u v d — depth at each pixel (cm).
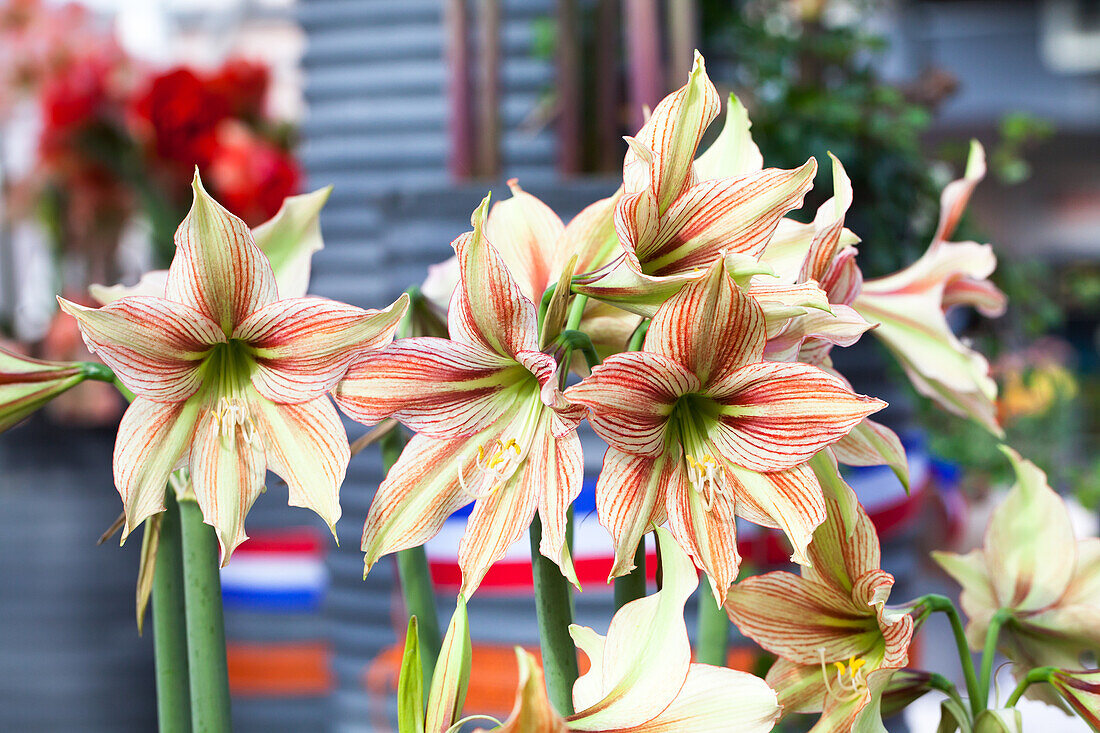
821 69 225
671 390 88
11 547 210
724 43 224
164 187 213
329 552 207
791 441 88
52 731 212
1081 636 101
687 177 90
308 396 89
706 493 89
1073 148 865
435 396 90
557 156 220
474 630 186
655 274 92
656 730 86
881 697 96
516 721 81
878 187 210
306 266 100
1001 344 255
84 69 202
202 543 96
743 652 156
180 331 89
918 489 218
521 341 88
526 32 223
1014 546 103
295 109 256
